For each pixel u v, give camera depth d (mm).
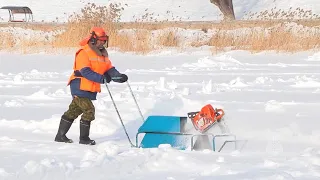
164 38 36844
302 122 11984
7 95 17406
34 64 27922
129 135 11367
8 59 30344
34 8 61812
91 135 11430
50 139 10914
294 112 13406
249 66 26219
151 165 8094
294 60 28766
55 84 20188
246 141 10055
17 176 7500
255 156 8812
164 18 57156
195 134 9656
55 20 57469
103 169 7812
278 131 10938
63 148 9570
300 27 37094
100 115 12570
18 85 20047
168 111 13711
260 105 14562
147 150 8992
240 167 7961
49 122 12164
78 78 10602
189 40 37906
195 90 17750
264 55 31391
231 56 30172
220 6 49656
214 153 9078
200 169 7941
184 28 40000
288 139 10453
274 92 17203
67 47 34188
